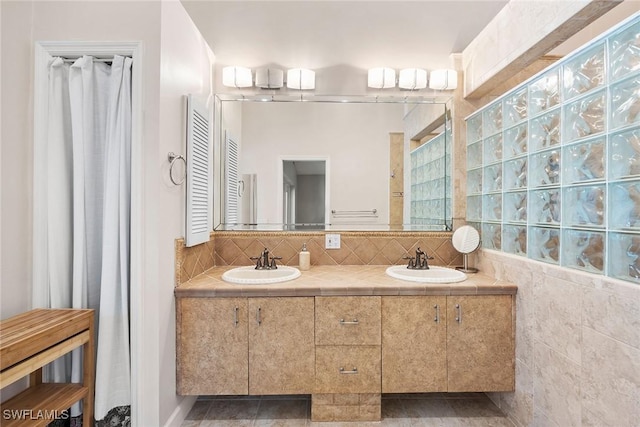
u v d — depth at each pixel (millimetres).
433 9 2180
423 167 2588
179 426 1881
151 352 1670
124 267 1688
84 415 1608
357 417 1928
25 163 1681
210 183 2385
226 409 2070
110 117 1693
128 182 1711
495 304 1912
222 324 1867
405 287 1881
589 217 1442
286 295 1875
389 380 1896
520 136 1917
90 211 1736
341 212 2590
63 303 1734
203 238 2143
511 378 1915
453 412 2033
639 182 1230
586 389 1423
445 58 2533
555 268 1604
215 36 2363
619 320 1275
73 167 1728
